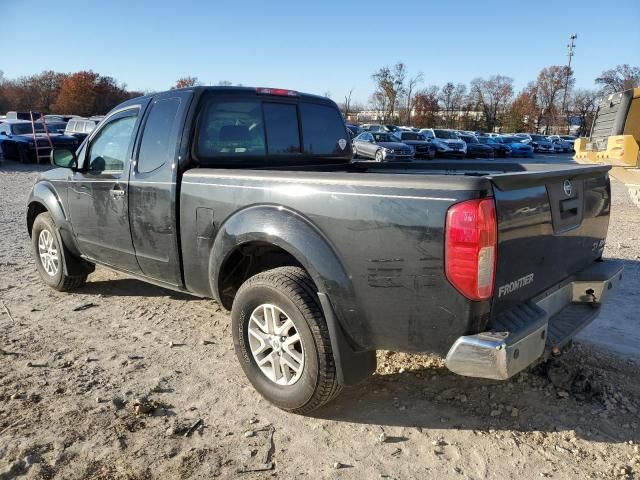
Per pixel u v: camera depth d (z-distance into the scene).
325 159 4.88
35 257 5.77
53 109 75.19
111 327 4.68
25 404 3.38
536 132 65.56
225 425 3.21
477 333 2.62
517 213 2.72
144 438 3.06
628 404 3.37
